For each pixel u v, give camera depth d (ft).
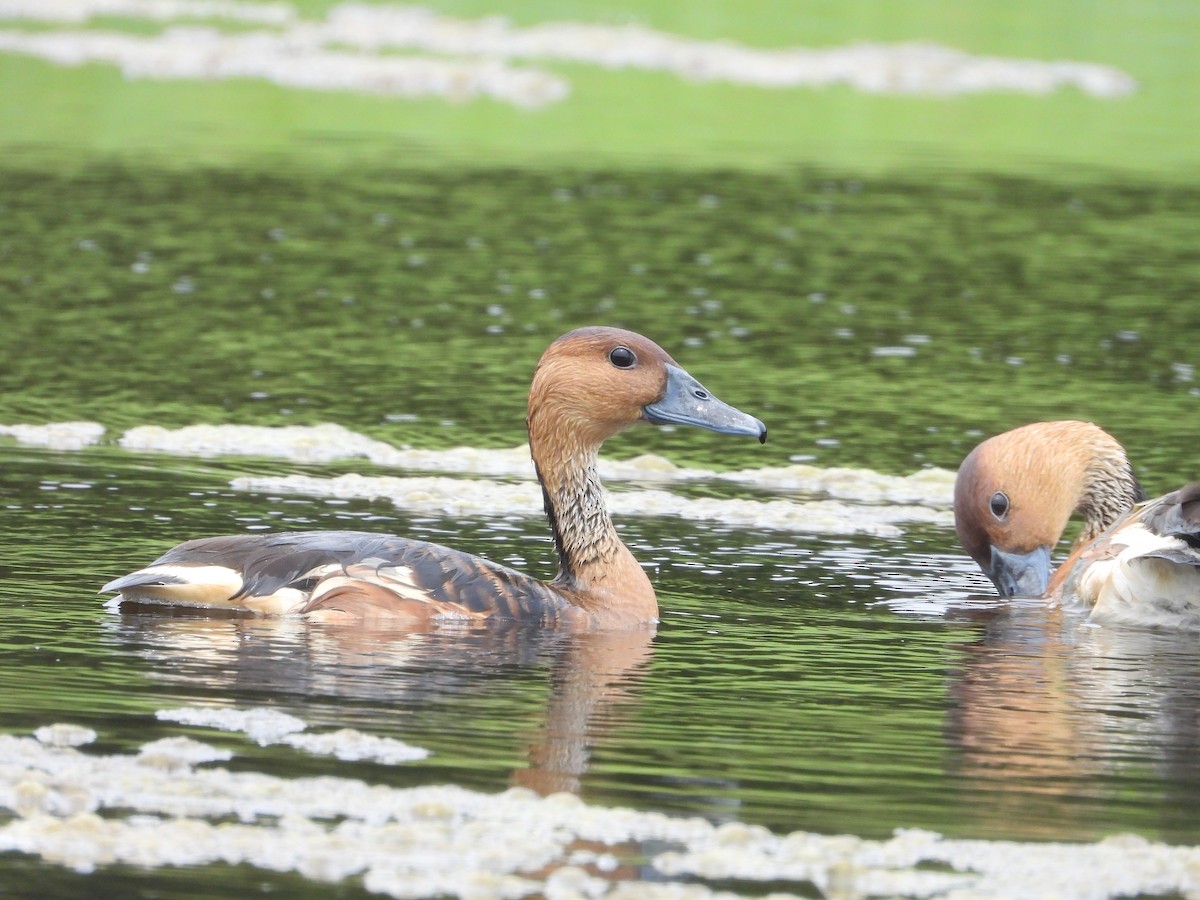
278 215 109.19
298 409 65.62
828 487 57.36
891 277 97.40
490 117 153.89
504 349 77.77
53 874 25.62
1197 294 94.58
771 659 38.06
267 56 178.29
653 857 26.61
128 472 54.19
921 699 35.35
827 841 27.37
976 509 47.60
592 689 34.91
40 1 199.00
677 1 211.82
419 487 53.93
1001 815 28.81
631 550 48.21
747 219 114.01
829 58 186.91
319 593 38.34
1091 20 209.87
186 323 80.69
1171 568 42.34
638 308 87.40
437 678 35.06
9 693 32.83
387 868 26.04
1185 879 26.37
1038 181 131.85
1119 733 33.30
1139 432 65.36
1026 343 82.17
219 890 25.29
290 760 29.91
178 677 34.14
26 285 87.40
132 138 136.98
